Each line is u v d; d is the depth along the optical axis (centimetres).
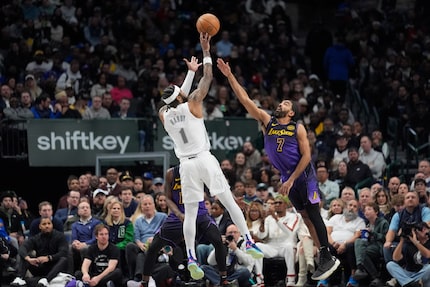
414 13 2912
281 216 1762
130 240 1742
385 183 2073
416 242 1633
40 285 1673
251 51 2606
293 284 1722
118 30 2614
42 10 2609
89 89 2352
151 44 2638
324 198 1912
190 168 1257
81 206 1764
